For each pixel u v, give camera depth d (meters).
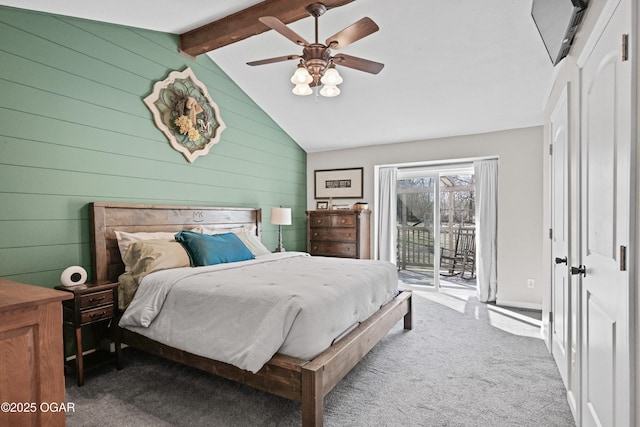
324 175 5.68
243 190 4.42
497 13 2.71
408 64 3.44
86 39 2.77
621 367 1.26
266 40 3.45
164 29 3.26
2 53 2.29
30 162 2.43
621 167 1.25
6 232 2.31
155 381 2.38
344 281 2.42
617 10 1.28
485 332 3.40
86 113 2.76
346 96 4.18
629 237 1.17
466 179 6.68
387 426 1.87
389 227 5.27
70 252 2.65
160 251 2.74
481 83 3.57
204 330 2.07
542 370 2.56
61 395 1.42
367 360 2.73
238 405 2.07
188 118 3.56
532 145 4.25
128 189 3.07
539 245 4.21
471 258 6.59
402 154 5.08
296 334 1.84
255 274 2.58
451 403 2.11
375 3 2.73
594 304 1.60
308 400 1.72
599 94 1.51
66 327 2.59
